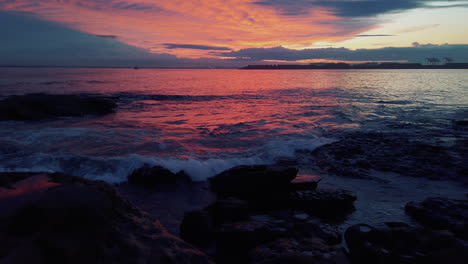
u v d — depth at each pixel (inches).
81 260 68.1
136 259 76.2
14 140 325.4
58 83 1411.2
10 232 67.1
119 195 97.7
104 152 284.8
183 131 399.9
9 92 956.6
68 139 334.0
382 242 126.7
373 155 298.4
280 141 343.9
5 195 78.7
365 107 654.5
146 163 248.5
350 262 120.5
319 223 150.2
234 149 311.9
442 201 175.0
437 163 268.7
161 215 173.3
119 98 865.5
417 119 499.2
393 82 1841.8
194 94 1010.1
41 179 92.3
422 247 120.7
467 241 134.9
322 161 284.8
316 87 1370.6
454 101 771.4
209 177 242.2
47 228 69.9
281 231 140.4
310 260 109.8
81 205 78.8
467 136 367.9
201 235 142.0
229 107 679.1
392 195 205.0
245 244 133.9
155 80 1924.2
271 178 206.1
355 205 186.4
